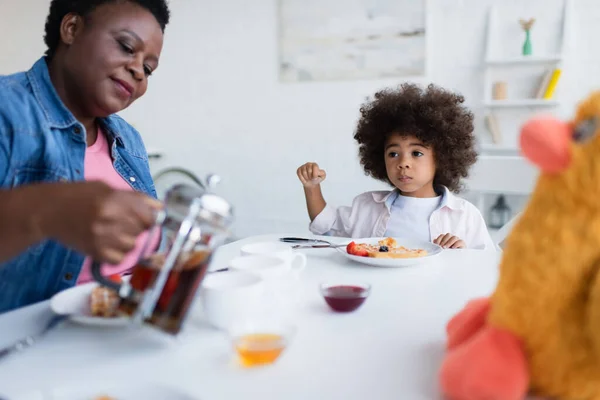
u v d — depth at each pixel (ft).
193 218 1.67
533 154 1.36
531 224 1.40
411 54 9.32
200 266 1.85
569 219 1.32
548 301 1.35
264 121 10.75
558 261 1.32
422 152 4.88
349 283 2.73
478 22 8.83
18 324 2.16
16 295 2.83
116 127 3.78
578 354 1.35
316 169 5.24
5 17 11.87
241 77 10.80
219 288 2.09
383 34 9.45
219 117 11.15
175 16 11.14
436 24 9.11
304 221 10.73
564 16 8.28
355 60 9.74
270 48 10.44
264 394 1.58
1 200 1.65
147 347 1.94
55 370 1.75
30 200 1.62
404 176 4.89
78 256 2.99
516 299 1.40
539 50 8.55
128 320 1.96
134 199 1.66
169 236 1.80
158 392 1.64
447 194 4.93
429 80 9.29
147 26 3.13
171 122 11.62
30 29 11.73
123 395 1.65
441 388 1.57
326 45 9.93
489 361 1.41
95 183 1.70
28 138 2.87
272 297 2.54
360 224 5.19
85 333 2.07
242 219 11.25
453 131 4.96
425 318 2.25
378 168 5.57
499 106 8.87
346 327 2.15
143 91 3.38
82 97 3.22
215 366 1.78
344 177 10.20
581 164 1.30
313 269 3.14
